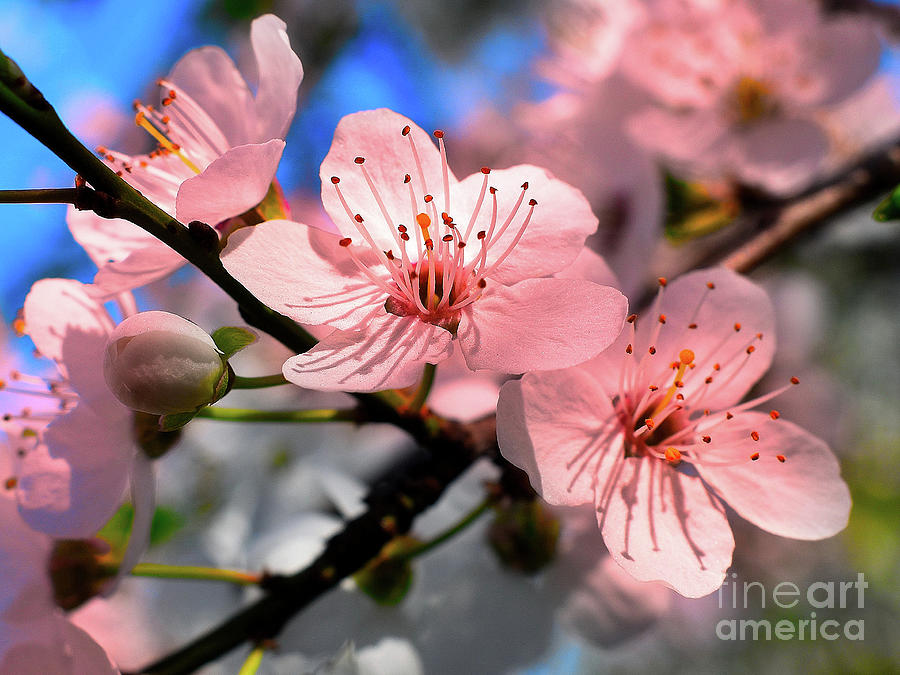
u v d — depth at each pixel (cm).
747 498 17
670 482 16
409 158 17
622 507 16
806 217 21
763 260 21
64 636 17
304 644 19
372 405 17
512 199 17
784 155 20
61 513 17
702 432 17
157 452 17
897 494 32
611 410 17
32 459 17
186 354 16
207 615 20
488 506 18
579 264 17
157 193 17
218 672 19
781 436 17
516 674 19
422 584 19
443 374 21
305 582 17
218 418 17
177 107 17
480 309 16
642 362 17
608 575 19
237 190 16
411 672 19
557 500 16
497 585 19
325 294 16
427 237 17
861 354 34
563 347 16
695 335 17
